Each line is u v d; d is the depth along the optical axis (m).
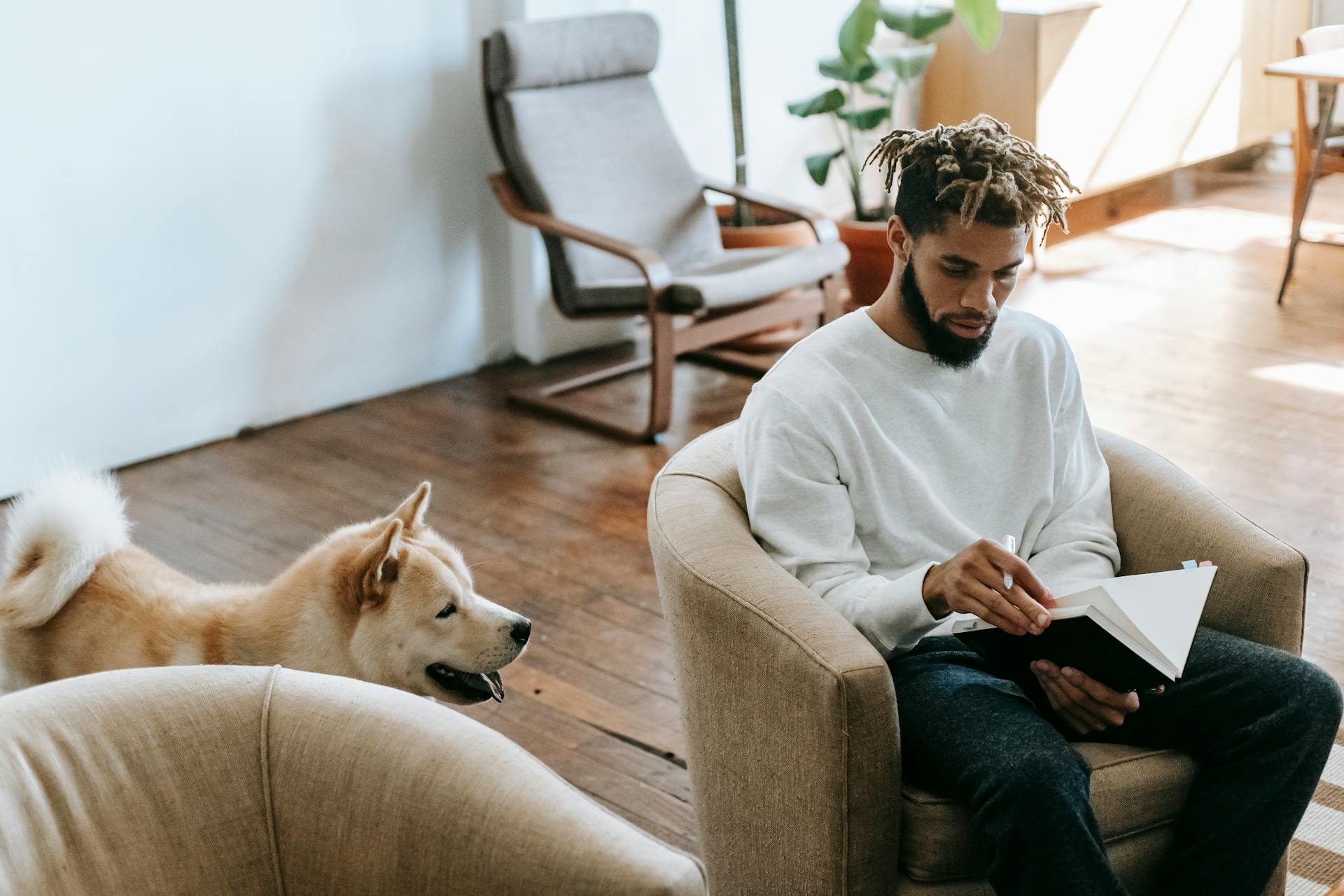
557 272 3.74
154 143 3.38
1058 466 1.68
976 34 4.29
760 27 4.66
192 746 1.16
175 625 1.76
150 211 3.41
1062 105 4.87
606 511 3.18
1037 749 1.34
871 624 1.45
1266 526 2.95
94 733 1.14
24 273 3.24
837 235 3.92
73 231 3.30
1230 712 1.46
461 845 1.12
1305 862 1.87
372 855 1.15
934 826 1.39
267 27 3.51
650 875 1.07
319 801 1.17
